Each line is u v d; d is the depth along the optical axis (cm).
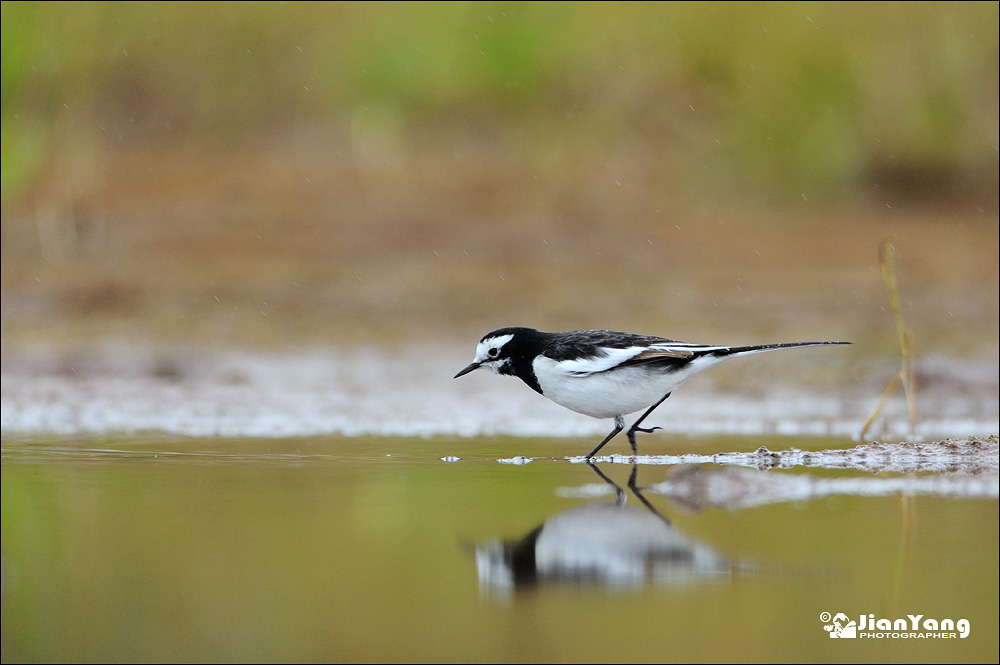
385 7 2231
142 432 1141
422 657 538
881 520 759
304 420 1218
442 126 2191
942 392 1323
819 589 628
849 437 1095
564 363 979
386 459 991
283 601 609
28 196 1895
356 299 1686
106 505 810
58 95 1917
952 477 903
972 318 1552
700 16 2086
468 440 1105
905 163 2080
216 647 562
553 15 2166
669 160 2048
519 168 2072
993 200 2081
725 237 1916
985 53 2044
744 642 565
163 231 1889
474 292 1706
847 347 1470
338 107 2198
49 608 612
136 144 2156
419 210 1958
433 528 746
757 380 1388
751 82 2038
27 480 892
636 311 1620
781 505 811
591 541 716
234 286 1717
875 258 1819
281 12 2233
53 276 1741
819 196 2048
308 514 781
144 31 2155
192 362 1462
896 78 2050
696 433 1135
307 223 1925
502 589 635
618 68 2111
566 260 1830
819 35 2036
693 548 698
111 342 1521
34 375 1406
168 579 657
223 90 2208
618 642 555
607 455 1014
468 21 2192
